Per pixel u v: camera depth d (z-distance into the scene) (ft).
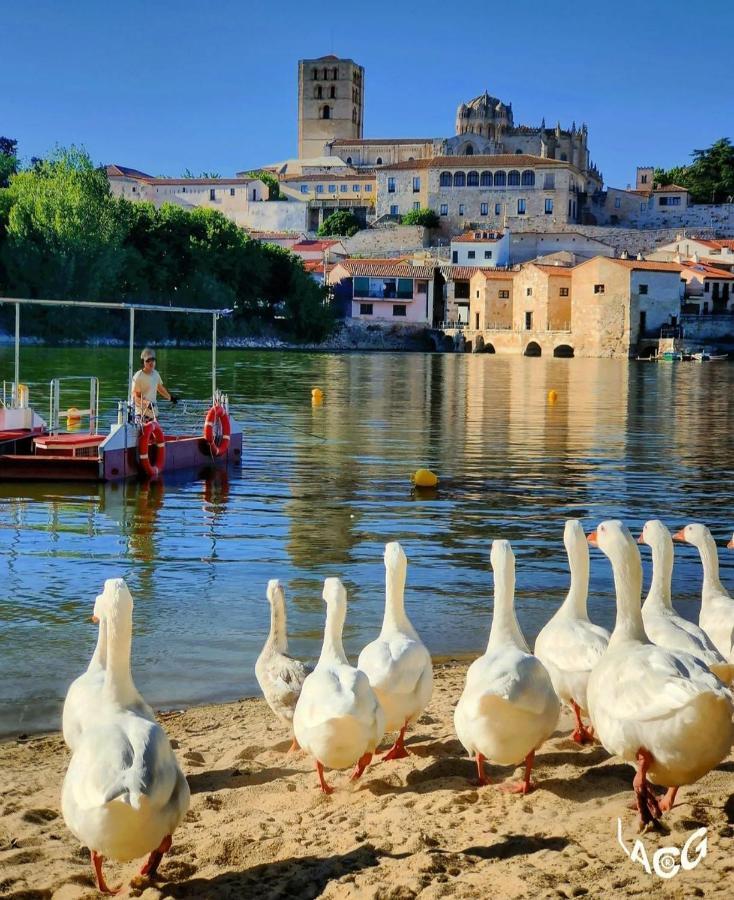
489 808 21.88
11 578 47.52
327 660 25.17
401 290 409.08
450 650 37.17
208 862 20.16
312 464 88.38
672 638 25.34
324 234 535.19
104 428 104.47
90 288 310.65
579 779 23.50
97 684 23.40
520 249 469.98
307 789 23.72
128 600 20.35
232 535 58.23
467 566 50.72
